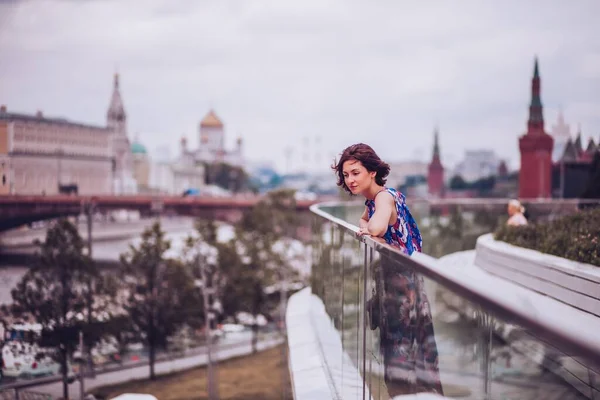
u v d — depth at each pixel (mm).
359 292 4559
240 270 64812
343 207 11938
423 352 2676
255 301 65812
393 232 4215
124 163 107062
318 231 8750
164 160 168500
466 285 1927
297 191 85000
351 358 4965
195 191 114438
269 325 71312
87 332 44969
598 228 7641
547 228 9781
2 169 65250
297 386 5773
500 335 1741
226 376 53312
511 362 1699
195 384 50875
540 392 1561
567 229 8883
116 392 47156
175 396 48781
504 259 9086
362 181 4344
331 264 6758
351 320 4984
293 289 71688
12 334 42094
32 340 42750
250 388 49750
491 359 1831
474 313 1938
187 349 60438
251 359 59094
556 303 6547
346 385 5145
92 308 46344
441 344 2361
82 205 73375
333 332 6230
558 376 1485
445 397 2326
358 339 4621
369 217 4578
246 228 76875
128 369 52344
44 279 44375
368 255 4086
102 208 80562
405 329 3062
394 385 3348
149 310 53625
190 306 56438
